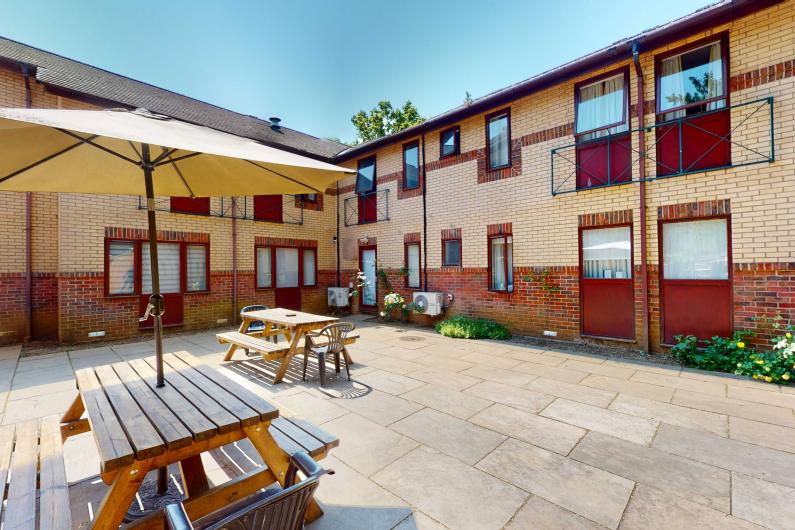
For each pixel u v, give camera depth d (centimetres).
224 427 199
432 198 1029
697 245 625
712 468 292
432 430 368
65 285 798
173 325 943
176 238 950
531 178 818
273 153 277
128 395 248
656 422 380
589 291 739
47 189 321
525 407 425
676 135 642
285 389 497
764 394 453
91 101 845
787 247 534
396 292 1125
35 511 173
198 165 347
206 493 213
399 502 253
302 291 1246
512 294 852
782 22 545
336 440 246
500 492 264
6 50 871
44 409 436
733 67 585
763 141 558
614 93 713
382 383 519
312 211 1279
